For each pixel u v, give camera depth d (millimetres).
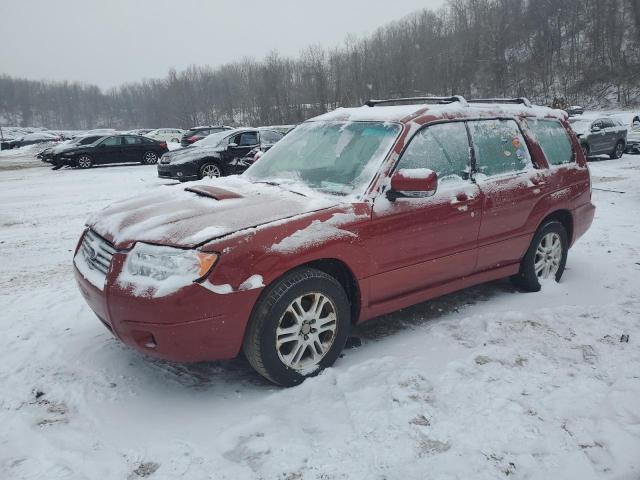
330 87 59938
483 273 4316
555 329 4039
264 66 68438
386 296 3686
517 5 82875
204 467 2559
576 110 33125
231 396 3203
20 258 6828
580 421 2887
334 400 3102
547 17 79125
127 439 2801
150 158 22359
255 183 3969
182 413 3035
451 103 4297
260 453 2656
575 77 72875
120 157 21734
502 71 69938
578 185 4973
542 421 2887
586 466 2555
